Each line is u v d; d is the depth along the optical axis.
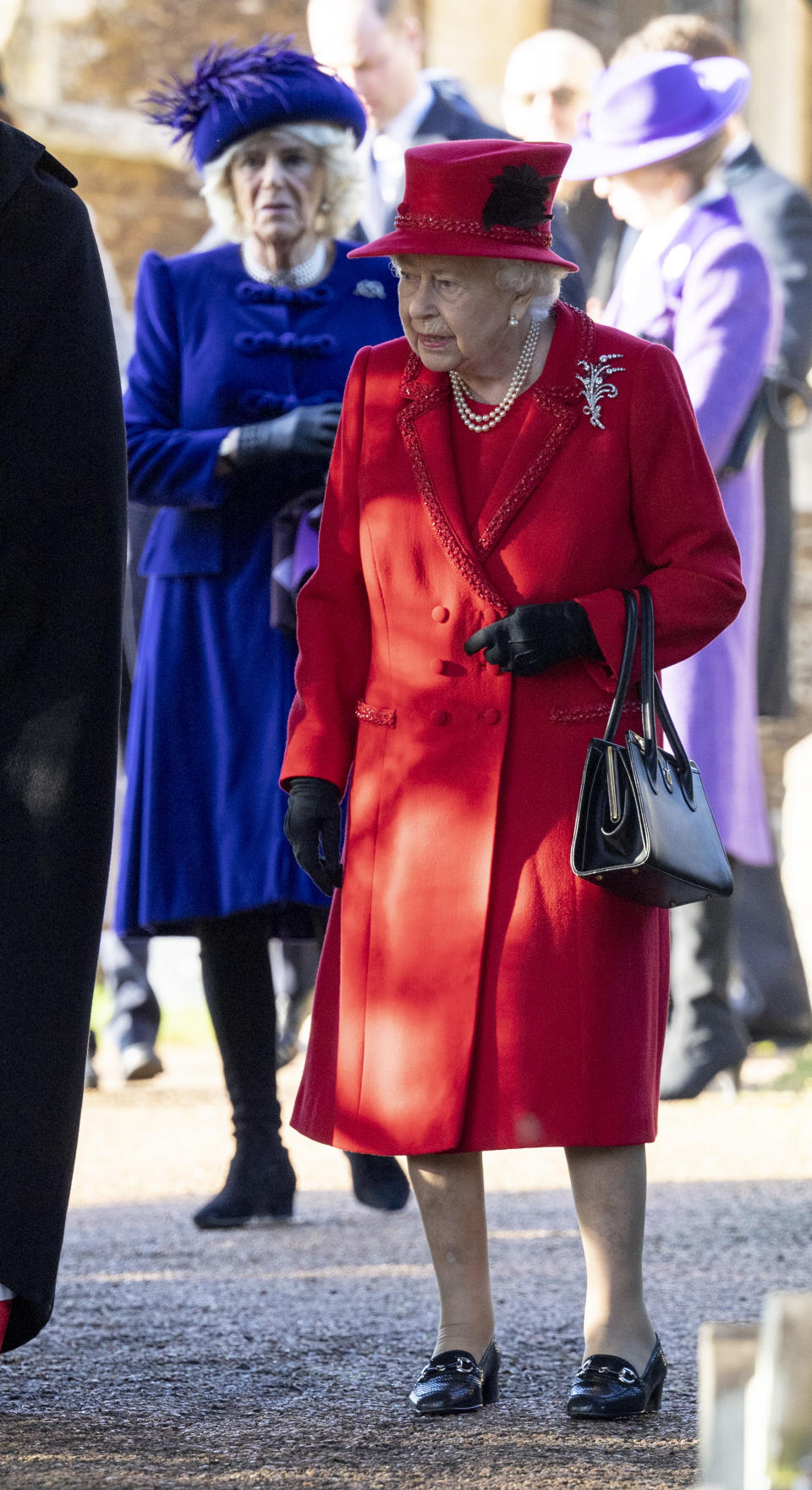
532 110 28.88
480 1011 12.57
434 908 12.68
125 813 19.36
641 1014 12.66
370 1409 12.70
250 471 18.84
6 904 11.95
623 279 26.34
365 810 13.03
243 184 19.64
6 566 12.04
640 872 12.11
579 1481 10.95
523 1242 18.56
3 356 11.98
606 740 12.39
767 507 29.69
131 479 19.06
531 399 12.97
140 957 31.23
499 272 12.59
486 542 12.87
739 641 27.20
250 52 19.61
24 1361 14.02
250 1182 19.56
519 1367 13.81
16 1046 11.81
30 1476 11.07
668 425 12.98
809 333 30.55
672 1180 21.80
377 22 26.77
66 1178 11.95
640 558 13.21
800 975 35.34
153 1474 11.12
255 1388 13.24
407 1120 12.60
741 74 25.66
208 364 19.52
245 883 18.73
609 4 53.06
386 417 13.27
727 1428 7.98
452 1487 10.81
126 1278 16.94
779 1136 24.91
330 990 13.30
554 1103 12.44
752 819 27.53
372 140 27.28
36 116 47.22
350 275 19.97
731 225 25.86
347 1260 17.73
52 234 12.11
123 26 48.81
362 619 13.42
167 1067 33.47
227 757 19.02
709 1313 15.13
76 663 12.12
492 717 12.70
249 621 19.20
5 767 12.05
